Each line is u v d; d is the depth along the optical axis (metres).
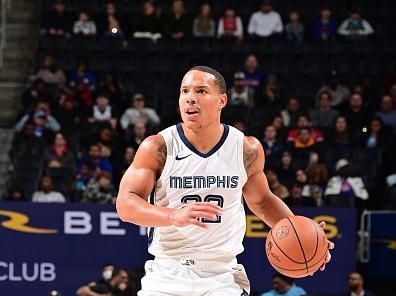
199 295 9.34
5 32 30.92
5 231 20.47
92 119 25.59
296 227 9.27
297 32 29.55
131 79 28.59
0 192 25.38
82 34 29.25
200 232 9.31
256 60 27.77
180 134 9.36
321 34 29.70
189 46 29.25
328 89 27.22
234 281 9.48
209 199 9.33
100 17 29.73
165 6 31.14
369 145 25.30
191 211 8.43
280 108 26.78
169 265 9.45
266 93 26.84
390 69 29.41
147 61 29.06
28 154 24.50
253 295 20.50
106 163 23.31
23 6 31.61
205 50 29.23
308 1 31.41
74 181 22.95
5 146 27.08
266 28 29.59
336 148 24.91
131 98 27.22
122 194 9.14
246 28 30.69
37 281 20.47
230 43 29.31
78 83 27.45
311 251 9.20
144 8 29.36
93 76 27.73
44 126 25.12
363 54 29.52
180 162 9.30
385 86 27.91
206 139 9.34
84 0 30.89
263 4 29.62
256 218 20.50
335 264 20.64
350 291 20.22
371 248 21.55
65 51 29.14
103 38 29.28
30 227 20.47
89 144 24.48
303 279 20.62
